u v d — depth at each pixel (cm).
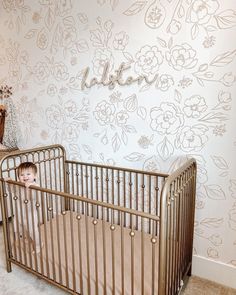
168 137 190
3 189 184
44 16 235
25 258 184
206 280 190
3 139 287
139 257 180
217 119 170
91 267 170
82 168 237
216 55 163
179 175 139
